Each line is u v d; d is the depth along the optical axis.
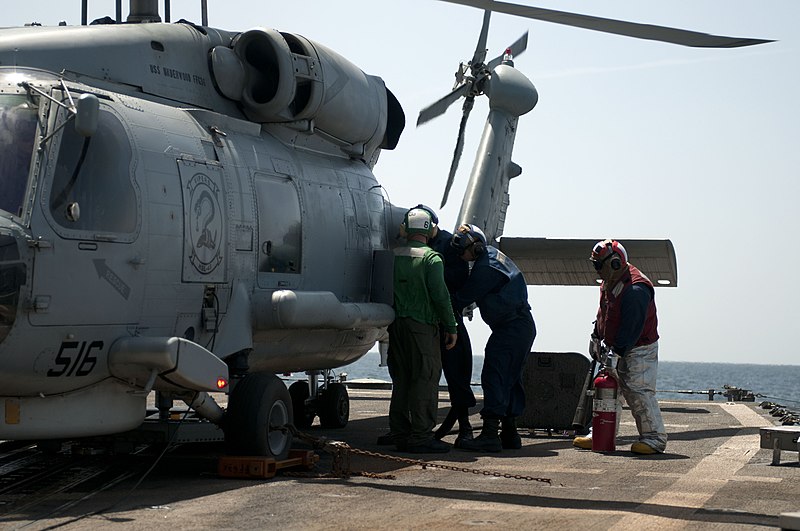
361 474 6.96
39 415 6.23
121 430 6.72
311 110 8.72
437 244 9.68
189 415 8.48
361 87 9.54
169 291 6.85
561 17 7.20
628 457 8.41
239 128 8.14
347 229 9.32
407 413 8.83
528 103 14.37
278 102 8.33
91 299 6.19
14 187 5.90
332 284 9.02
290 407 7.41
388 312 8.84
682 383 198.88
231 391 7.44
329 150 9.53
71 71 6.97
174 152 7.08
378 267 9.67
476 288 9.02
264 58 8.52
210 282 7.28
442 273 8.69
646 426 8.66
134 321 6.58
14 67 6.65
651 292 8.66
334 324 8.19
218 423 7.17
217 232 7.36
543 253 14.30
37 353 5.94
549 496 6.09
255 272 7.87
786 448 7.65
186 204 7.03
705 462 7.99
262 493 6.15
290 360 9.09
